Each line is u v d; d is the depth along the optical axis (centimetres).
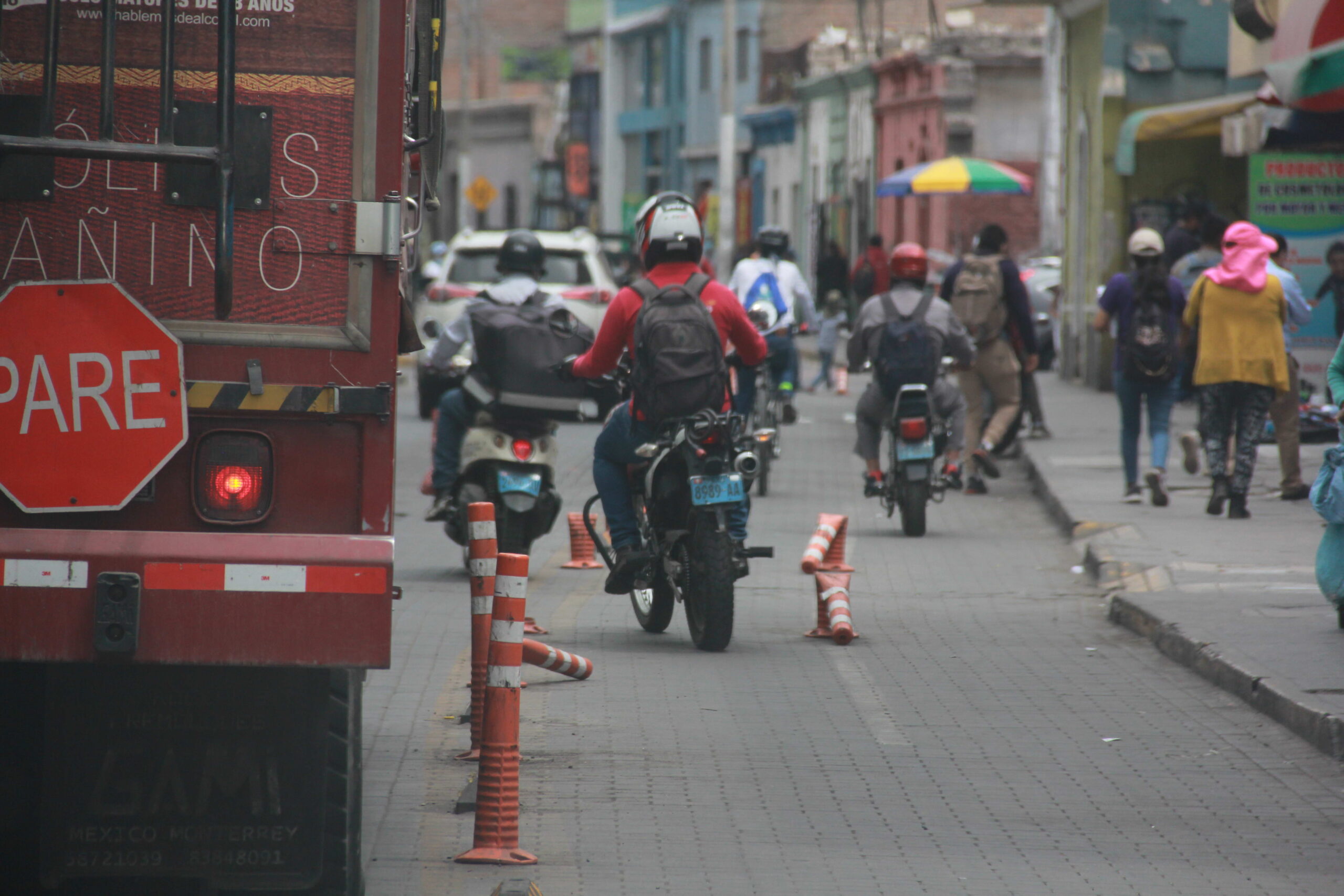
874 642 3559
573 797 2416
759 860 2152
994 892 2041
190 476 1703
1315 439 6412
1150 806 2414
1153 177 9638
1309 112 5978
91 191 1695
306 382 1712
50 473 1672
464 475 3931
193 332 1698
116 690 1748
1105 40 9581
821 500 5859
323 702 1772
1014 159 16150
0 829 1769
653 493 3422
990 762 2636
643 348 3344
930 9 16888
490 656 2148
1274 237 6262
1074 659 3419
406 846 2186
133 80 1705
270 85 1716
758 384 5934
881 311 5106
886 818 2342
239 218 1711
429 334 4116
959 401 5562
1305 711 2775
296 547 1691
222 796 1759
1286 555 4372
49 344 1672
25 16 1691
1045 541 5012
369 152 1723
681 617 3809
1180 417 8019
